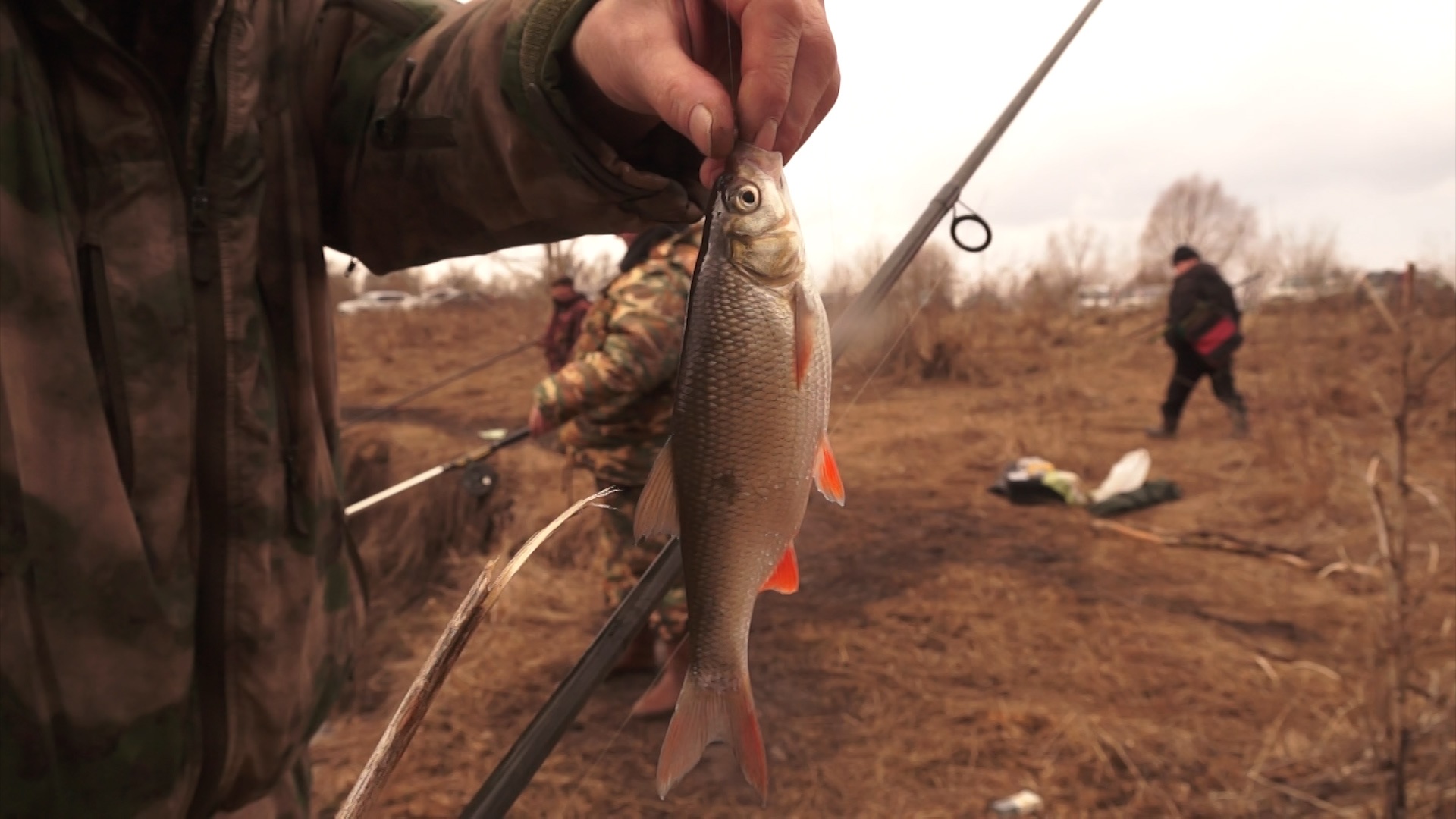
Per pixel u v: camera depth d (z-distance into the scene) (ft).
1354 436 8.53
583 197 1.38
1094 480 8.16
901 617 5.07
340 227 1.64
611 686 4.38
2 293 1.09
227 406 1.28
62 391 1.13
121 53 1.19
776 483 1.22
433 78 1.45
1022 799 3.40
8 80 1.09
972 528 6.74
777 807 3.44
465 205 1.47
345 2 1.55
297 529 1.40
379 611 5.95
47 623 1.11
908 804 3.41
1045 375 13.91
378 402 12.69
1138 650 4.60
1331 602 5.15
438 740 4.01
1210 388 13.07
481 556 6.30
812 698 4.21
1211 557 6.00
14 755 1.09
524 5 1.30
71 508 1.13
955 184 1.97
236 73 1.30
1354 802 3.24
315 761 3.96
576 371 3.80
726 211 1.18
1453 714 3.06
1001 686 4.27
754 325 1.20
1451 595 4.98
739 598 1.21
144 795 1.19
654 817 3.42
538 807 3.48
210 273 1.27
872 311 1.79
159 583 1.22
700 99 1.11
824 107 1.26
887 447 9.48
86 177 1.19
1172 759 3.62
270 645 1.33
